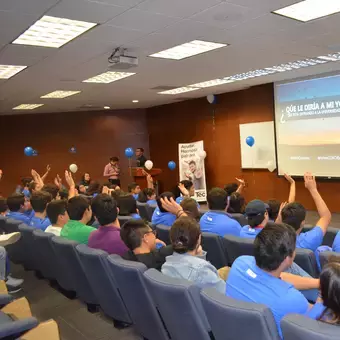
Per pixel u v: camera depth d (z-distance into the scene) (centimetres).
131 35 439
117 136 1277
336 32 472
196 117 1106
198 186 1061
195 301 194
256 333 157
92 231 326
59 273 376
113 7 348
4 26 380
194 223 230
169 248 266
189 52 545
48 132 1215
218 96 1028
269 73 757
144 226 272
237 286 186
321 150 805
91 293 334
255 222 318
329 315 143
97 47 482
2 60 514
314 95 801
